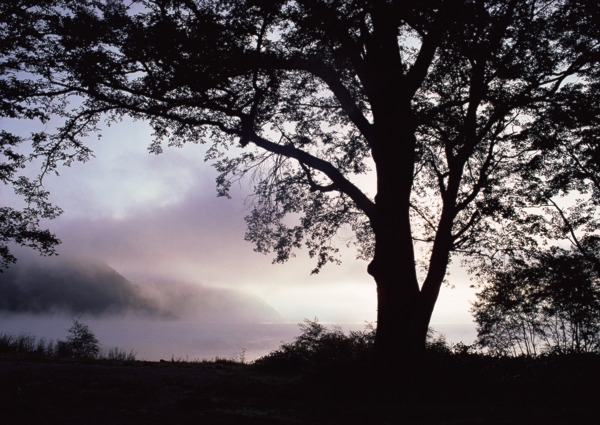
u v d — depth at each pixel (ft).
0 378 30.58
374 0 39.99
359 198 43.60
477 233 56.18
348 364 34.55
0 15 39.96
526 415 22.20
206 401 25.40
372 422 21.45
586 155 57.98
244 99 46.68
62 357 50.72
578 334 67.00
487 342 75.05
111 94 46.29
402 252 39.06
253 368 46.85
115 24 40.04
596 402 25.26
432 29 39.50
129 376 35.19
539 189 59.31
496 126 52.06
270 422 21.11
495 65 44.19
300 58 42.14
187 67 40.11
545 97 45.39
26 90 42.98
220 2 41.01
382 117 41.57
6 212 50.60
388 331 37.63
